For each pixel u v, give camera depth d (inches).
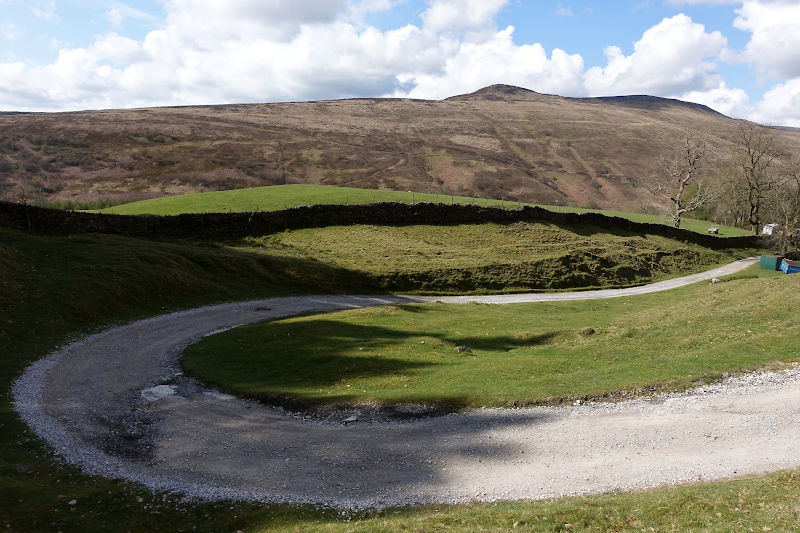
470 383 1040.8
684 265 3631.9
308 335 1517.0
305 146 7377.0
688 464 683.4
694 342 1165.1
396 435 838.5
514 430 820.6
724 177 5502.0
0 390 1042.7
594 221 3978.8
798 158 4067.4
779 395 849.5
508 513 569.6
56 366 1233.4
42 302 1601.9
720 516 518.6
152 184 5428.2
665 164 5364.2
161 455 804.6
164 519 615.5
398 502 639.1
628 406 869.2
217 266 2342.5
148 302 1859.0
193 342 1515.7
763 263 3602.4
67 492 681.0
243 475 730.8
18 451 794.2
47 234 2305.6
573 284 2891.2
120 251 2156.7
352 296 2357.3
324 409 965.2
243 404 1031.0
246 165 6269.7
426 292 2516.0
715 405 840.3
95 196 4881.9
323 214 3218.5
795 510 507.2
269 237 2920.8
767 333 1112.8
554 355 1219.2
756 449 705.0
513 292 2652.6
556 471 693.3
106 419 954.7
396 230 3280.0
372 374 1158.3
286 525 589.6
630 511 555.8
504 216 3663.9
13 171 5319.9
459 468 719.7
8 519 596.1
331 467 744.3
